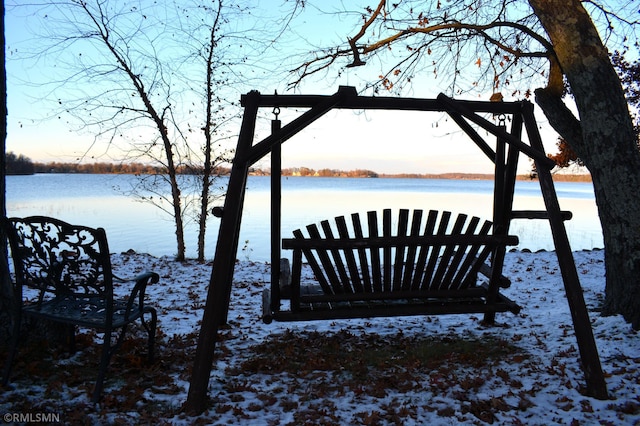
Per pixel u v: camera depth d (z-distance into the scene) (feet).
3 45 12.40
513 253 38.68
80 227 10.07
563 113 18.49
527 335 16.52
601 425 9.77
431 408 10.63
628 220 15.17
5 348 12.07
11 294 12.38
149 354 12.74
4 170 12.64
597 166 15.65
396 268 14.25
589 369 11.14
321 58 26.14
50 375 11.45
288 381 12.44
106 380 11.51
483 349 15.02
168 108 36.17
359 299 14.26
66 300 11.30
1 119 12.48
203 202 36.73
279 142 13.84
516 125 15.16
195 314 20.56
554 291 24.72
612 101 15.08
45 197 126.93
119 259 35.17
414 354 14.70
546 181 12.63
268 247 52.54
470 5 25.71
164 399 10.81
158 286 26.71
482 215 86.99
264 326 19.10
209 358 10.50
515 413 10.39
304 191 198.59
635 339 13.92
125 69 34.22
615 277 15.74
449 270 14.51
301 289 15.87
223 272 10.82
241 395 11.39
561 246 12.02
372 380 12.48
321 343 16.28
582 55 15.15
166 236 60.44
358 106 13.56
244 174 11.87
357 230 13.61
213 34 34.88
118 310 11.78
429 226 13.82
